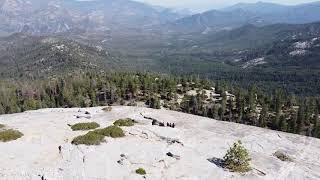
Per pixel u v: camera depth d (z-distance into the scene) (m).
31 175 35.84
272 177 38.72
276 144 50.69
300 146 50.44
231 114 162.62
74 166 38.06
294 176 39.53
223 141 50.22
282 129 140.25
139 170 37.09
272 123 147.00
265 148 48.75
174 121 61.09
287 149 48.84
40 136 48.25
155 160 40.62
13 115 65.06
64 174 36.16
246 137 53.00
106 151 42.50
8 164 38.34
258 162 42.72
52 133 50.00
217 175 38.09
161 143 47.19
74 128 51.94
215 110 159.88
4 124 55.03
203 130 55.53
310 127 146.12
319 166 43.34
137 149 43.78
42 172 36.25
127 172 37.09
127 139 47.69
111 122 57.72
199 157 43.09
